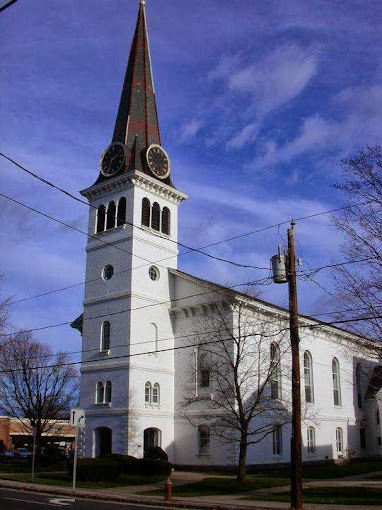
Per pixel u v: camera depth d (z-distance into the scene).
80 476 30.86
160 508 21.08
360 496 24.75
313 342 50.22
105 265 45.09
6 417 72.94
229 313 41.06
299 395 22.02
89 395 42.72
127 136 47.97
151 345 42.84
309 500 22.89
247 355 37.75
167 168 48.28
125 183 45.47
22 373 51.94
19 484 28.98
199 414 41.28
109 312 43.47
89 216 47.62
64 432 70.56
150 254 44.81
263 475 36.56
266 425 37.56
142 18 54.47
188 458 41.41
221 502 22.83
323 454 48.78
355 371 54.03
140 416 40.50
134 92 50.38
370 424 55.88
